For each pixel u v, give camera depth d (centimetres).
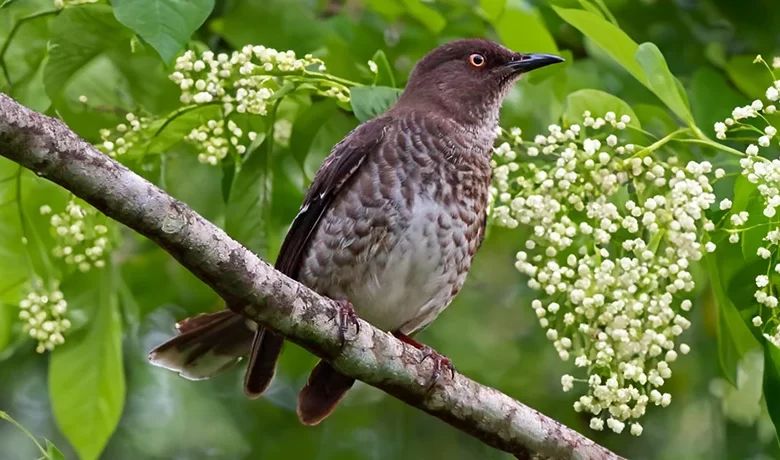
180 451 1451
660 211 877
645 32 1296
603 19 939
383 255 981
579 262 895
